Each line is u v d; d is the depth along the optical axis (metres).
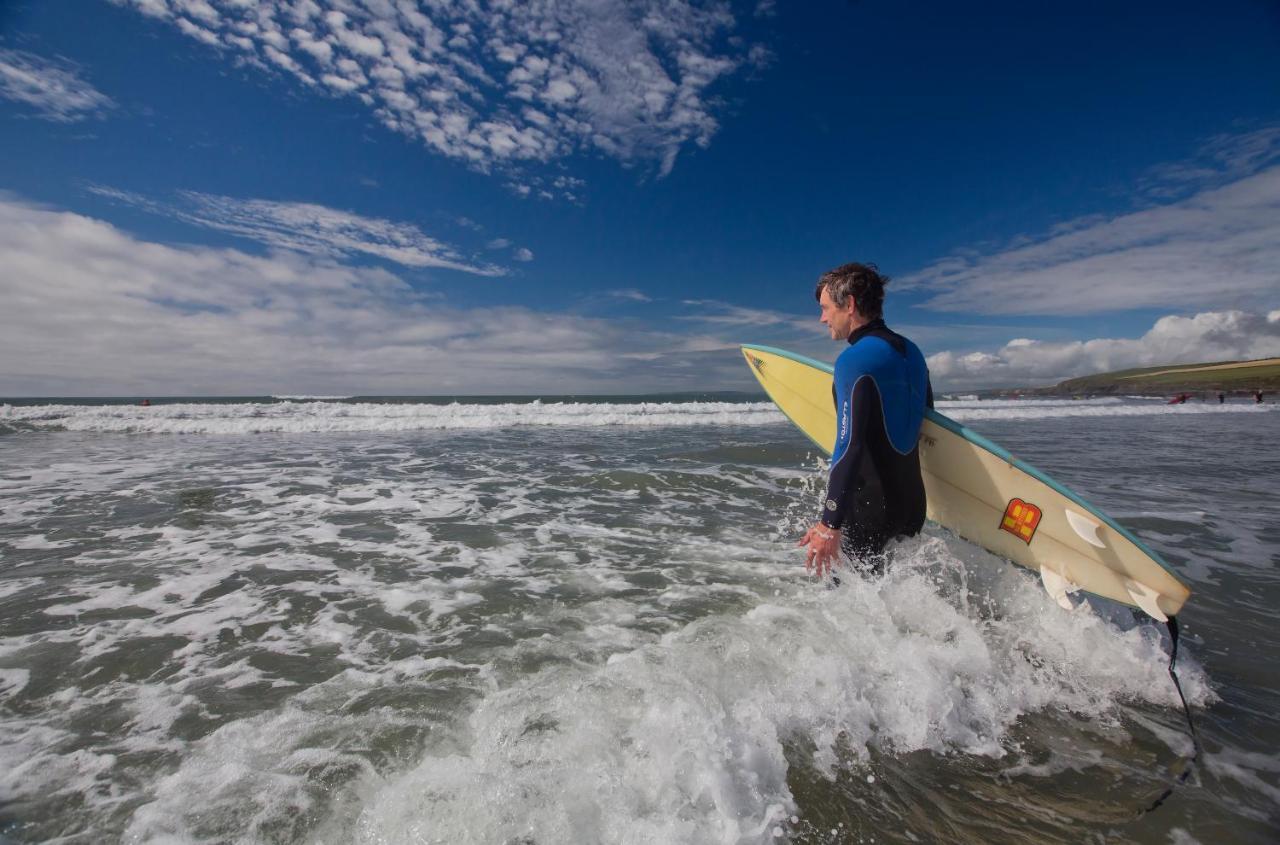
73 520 4.65
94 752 1.72
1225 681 2.30
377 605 2.98
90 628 2.65
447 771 1.57
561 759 1.63
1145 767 1.77
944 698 2.02
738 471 7.39
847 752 1.81
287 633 2.63
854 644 2.32
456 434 12.59
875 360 2.38
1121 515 5.12
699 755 1.63
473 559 3.80
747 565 3.71
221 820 1.45
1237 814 1.56
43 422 12.40
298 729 1.85
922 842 1.47
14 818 1.44
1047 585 2.73
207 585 3.25
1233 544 4.27
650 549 4.07
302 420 13.95
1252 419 20.17
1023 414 23.41
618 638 2.57
